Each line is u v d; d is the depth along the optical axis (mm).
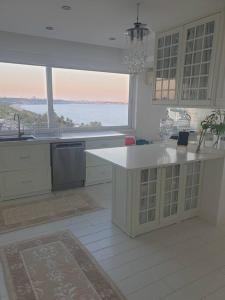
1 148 3197
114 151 2766
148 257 2162
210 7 2309
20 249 2242
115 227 2680
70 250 2240
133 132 5012
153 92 3143
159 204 2607
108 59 4418
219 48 2297
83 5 2389
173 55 2785
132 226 2461
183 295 1735
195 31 2510
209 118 2961
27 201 3357
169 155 2602
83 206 3219
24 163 3404
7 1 2311
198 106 2566
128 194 2424
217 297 1721
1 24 3049
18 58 3619
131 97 4980
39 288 1776
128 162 2264
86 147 3885
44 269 1977
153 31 3080
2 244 2322
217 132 2781
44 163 3566
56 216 2924
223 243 2400
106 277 1899
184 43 2617
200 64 2492
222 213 2797
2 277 1883
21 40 3568
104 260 2107
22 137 3623
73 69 4219
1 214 2949
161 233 2582
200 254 2217
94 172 4051
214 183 2746
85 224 2742
